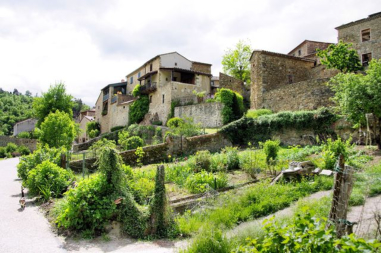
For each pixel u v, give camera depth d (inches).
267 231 147.9
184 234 288.2
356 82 529.0
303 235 127.8
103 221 297.3
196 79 1453.0
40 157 523.5
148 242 274.4
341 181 187.5
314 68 1089.4
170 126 1024.9
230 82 1392.7
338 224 179.5
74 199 296.4
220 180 424.2
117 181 318.0
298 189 366.6
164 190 306.5
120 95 1739.7
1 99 3732.8
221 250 214.8
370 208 265.6
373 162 438.9
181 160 655.8
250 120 811.4
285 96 905.5
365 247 113.3
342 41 987.3
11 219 321.7
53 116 882.8
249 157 531.5
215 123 1058.1
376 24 957.8
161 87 1439.5
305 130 706.2
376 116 516.1
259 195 349.7
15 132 2479.1
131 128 1270.9
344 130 637.3
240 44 1768.0
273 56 1045.8
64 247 254.8
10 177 634.2
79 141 2288.4
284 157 542.9
